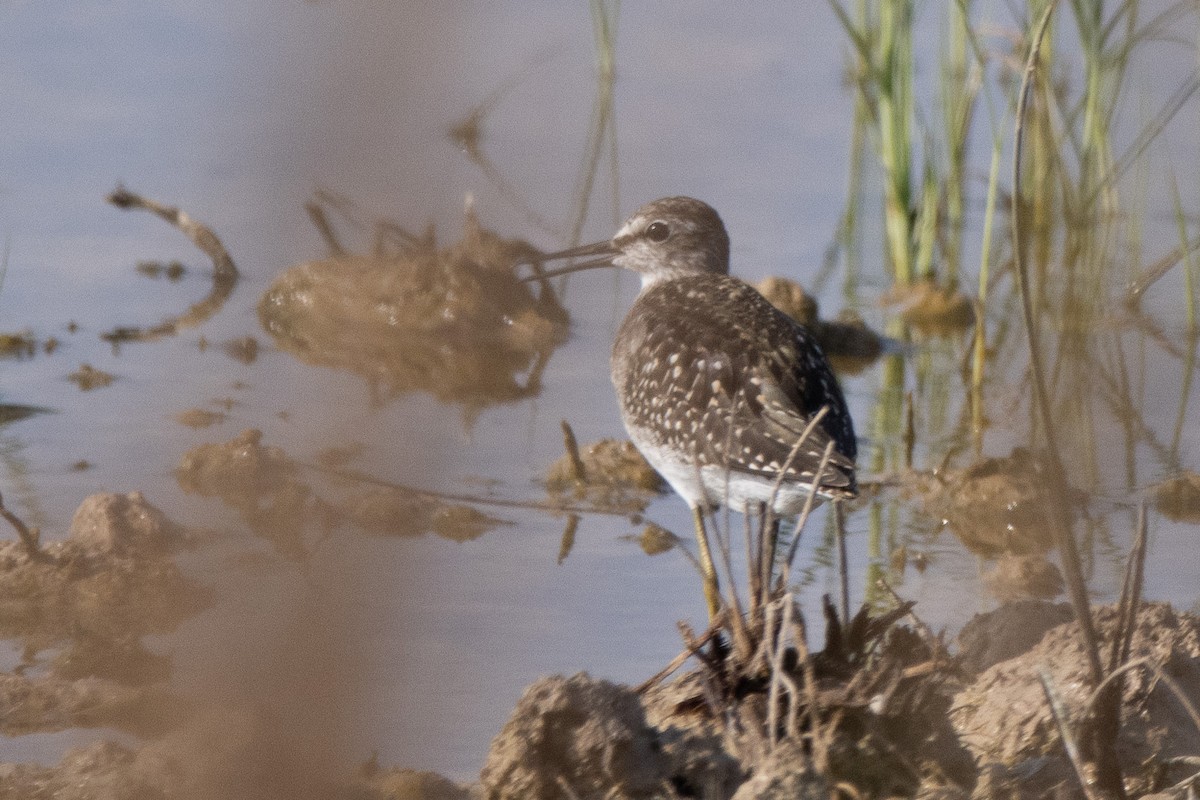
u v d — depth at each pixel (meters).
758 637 8.77
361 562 11.09
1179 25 19.03
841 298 16.67
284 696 9.12
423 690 9.29
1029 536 11.84
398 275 16.03
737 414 9.73
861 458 13.29
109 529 11.01
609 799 7.79
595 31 20.47
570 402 14.43
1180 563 11.38
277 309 16.03
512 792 7.86
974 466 12.41
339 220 17.66
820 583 10.96
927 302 16.45
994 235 17.95
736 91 20.81
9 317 15.48
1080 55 20.08
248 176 18.20
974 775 8.27
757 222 17.97
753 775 7.59
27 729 8.77
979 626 9.80
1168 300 16.55
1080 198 16.30
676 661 9.08
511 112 19.78
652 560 11.30
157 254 17.09
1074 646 8.82
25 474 12.21
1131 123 18.30
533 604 10.52
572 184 18.34
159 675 9.44
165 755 8.27
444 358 15.41
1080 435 13.05
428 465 12.84
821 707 8.30
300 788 8.09
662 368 10.25
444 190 18.02
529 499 12.30
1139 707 8.58
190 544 11.28
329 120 18.44
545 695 7.88
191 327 15.65
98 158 18.39
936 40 20.89
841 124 20.05
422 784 8.12
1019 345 15.81
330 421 13.70
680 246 12.48
